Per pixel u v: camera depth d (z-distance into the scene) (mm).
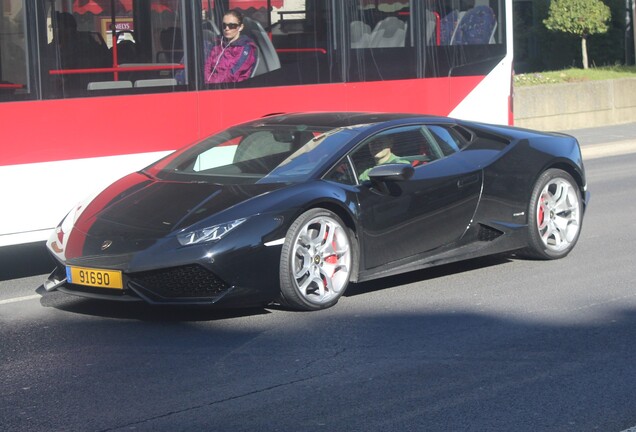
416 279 8297
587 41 28906
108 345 6500
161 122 9148
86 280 6969
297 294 7078
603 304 7391
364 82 10438
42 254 10133
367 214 7523
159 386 5645
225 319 7098
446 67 11023
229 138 8156
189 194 7367
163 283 6781
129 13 8938
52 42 8500
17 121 8352
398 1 10664
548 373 5793
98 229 7207
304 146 7793
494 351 6238
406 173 7512
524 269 8609
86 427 5012
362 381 5684
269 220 6949
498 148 8578
